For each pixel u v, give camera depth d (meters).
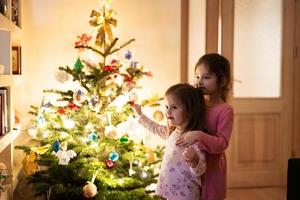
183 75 2.98
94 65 2.18
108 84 2.15
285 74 3.42
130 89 2.12
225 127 1.70
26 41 2.75
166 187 1.73
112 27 2.51
